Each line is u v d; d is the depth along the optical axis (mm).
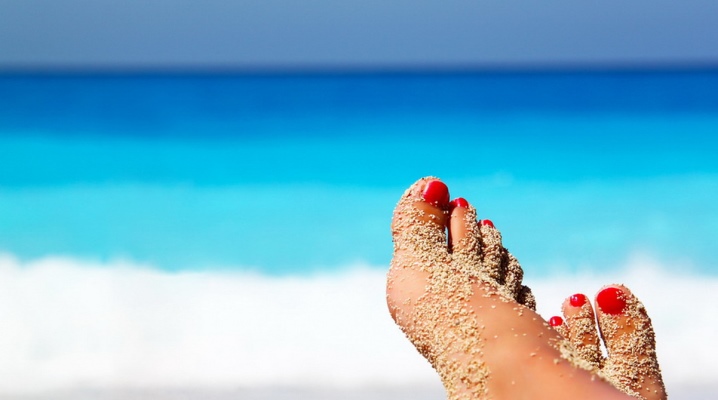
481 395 734
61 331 1117
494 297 763
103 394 1016
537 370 729
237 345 1088
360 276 1234
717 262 1268
